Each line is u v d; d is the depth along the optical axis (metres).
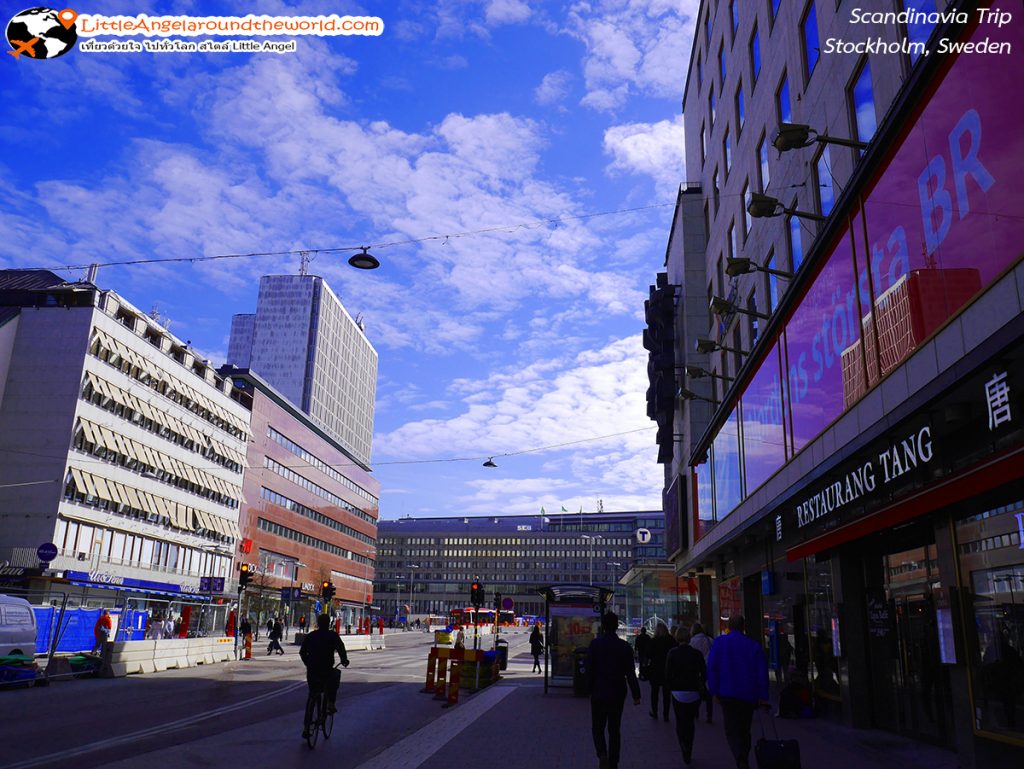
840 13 14.78
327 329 154.38
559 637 20.14
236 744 10.84
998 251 7.64
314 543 90.75
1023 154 7.21
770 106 20.39
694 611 34.47
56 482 44.91
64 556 45.00
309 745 10.81
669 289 37.38
